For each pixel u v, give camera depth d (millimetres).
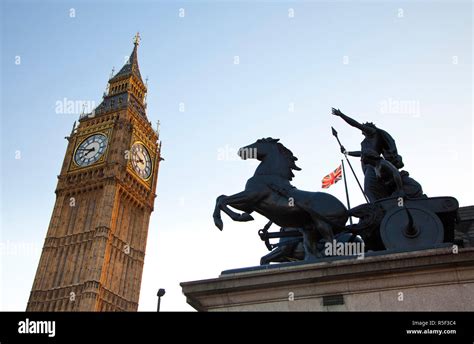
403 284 7398
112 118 90375
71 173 85438
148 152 92750
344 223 9359
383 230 8797
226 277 8094
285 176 10141
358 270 7531
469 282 7180
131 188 85000
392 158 10820
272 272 7906
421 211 8789
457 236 13633
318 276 7652
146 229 87250
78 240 77875
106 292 73812
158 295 13242
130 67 103375
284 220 9688
